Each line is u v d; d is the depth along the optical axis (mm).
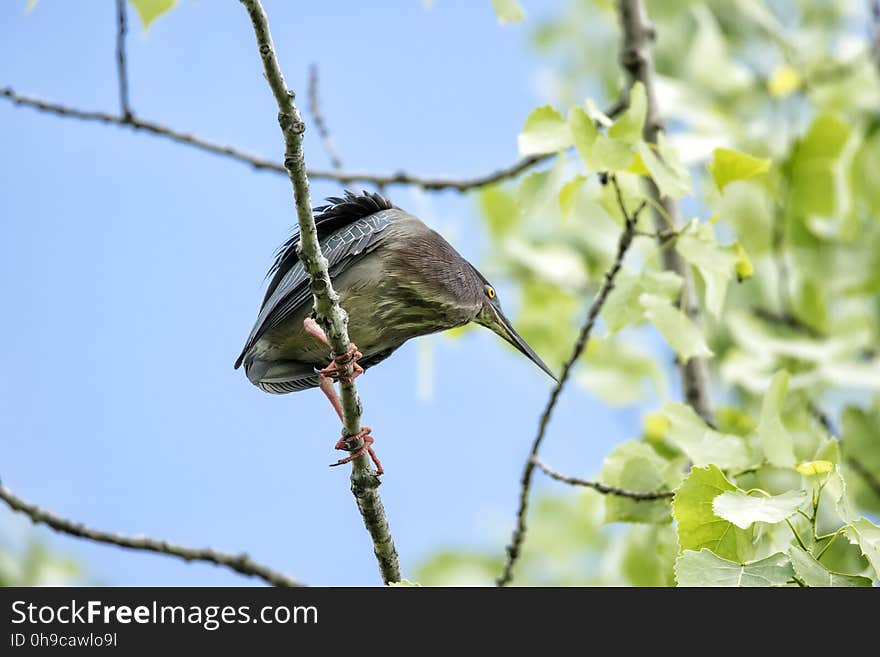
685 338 9266
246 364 10625
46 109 11719
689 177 8750
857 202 13836
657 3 16016
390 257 10305
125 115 11820
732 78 14867
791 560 6996
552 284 14742
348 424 8352
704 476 7629
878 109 14531
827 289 13578
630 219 9297
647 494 9523
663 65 15633
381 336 10617
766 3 16094
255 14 7035
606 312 9547
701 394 11469
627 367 12961
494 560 15930
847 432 12062
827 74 14750
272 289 10703
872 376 12297
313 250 7824
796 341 13008
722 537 7621
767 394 9070
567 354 14344
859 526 7211
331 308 8047
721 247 9211
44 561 12305
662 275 9594
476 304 11273
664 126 11523
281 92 7262
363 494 8359
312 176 12562
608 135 8633
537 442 9906
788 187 13422
